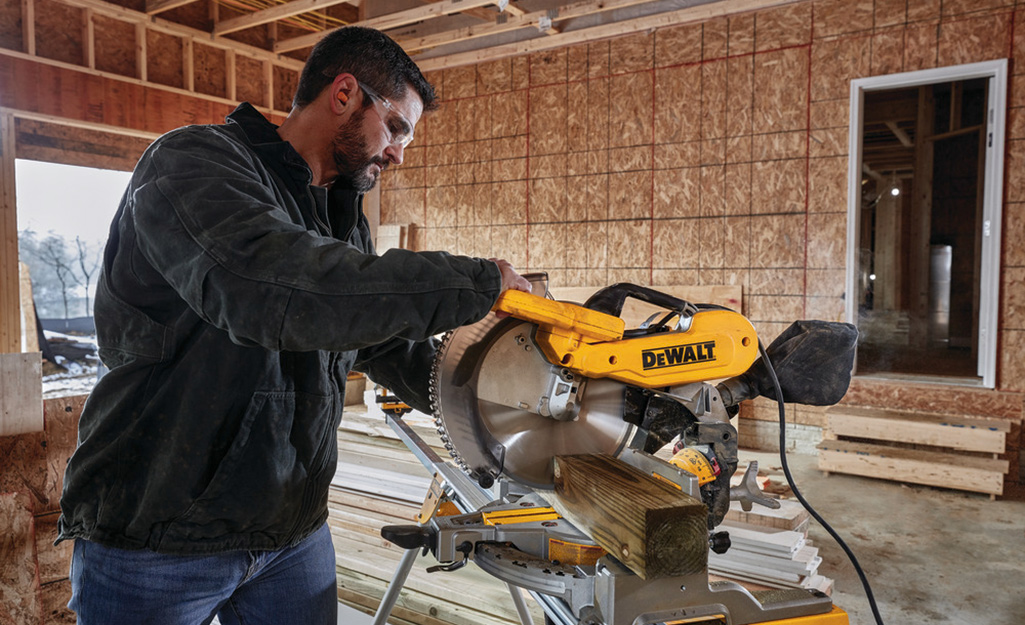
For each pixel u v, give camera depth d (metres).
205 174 0.88
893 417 4.49
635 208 5.59
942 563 3.05
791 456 4.91
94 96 5.12
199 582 1.06
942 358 7.36
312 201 1.14
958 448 4.23
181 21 5.68
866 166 9.32
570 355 1.03
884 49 4.66
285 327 0.78
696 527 0.80
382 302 0.79
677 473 0.96
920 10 4.54
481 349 1.08
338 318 0.78
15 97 4.70
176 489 1.00
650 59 5.45
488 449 1.09
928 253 8.27
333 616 1.33
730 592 0.89
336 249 0.81
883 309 9.05
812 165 4.91
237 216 0.82
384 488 2.76
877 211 9.10
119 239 1.00
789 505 2.28
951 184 9.17
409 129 1.20
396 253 0.83
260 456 1.04
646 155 5.51
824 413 4.86
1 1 4.70
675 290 5.42
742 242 5.18
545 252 6.02
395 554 2.55
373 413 3.22
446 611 2.23
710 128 5.25
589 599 0.86
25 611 2.17
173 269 0.83
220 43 5.88
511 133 6.13
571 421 1.12
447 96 6.45
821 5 4.82
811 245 4.94
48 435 2.37
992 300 4.43
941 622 2.53
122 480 1.00
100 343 1.04
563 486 1.03
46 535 2.35
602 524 0.88
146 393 1.00
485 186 6.30
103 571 1.02
